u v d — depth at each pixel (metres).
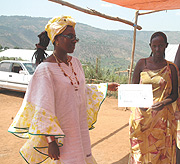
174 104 3.57
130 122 3.49
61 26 2.42
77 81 2.62
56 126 2.36
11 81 11.28
